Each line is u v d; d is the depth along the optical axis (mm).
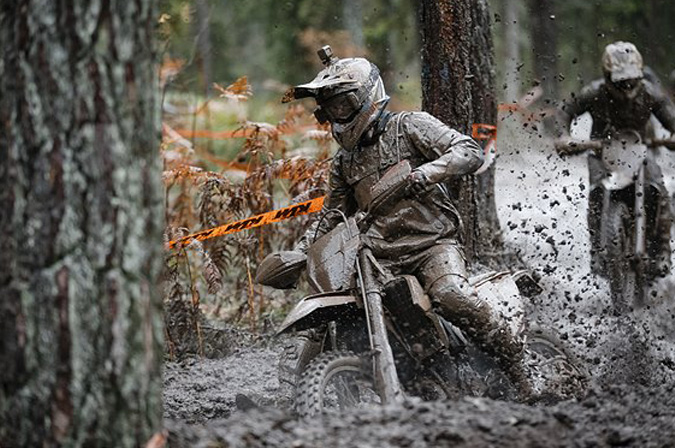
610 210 15789
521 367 10484
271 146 16781
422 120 10555
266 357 14562
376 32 44938
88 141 6770
